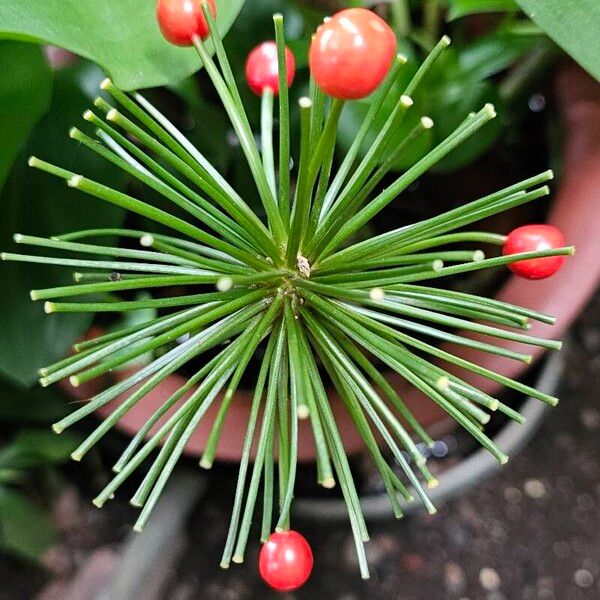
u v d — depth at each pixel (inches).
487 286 11.1
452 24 11.5
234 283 7.1
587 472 15.3
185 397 10.3
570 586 14.7
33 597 15.0
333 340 7.5
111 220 9.7
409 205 11.8
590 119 10.7
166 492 14.0
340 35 5.9
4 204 9.6
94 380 10.2
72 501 15.4
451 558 15.1
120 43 7.7
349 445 10.3
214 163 10.8
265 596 14.9
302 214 7.0
